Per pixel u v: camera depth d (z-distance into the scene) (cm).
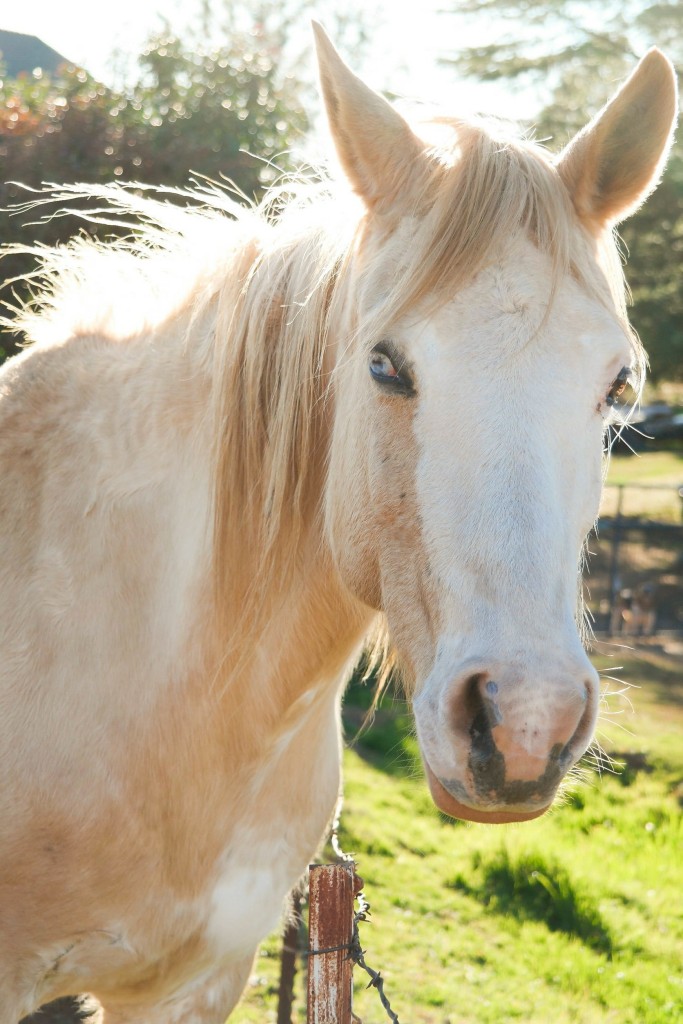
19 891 178
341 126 163
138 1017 206
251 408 180
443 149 160
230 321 181
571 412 140
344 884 211
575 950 447
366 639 225
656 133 160
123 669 182
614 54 1518
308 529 185
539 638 130
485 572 133
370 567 163
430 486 141
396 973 403
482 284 143
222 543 183
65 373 200
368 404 154
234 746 187
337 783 225
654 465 2278
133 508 186
